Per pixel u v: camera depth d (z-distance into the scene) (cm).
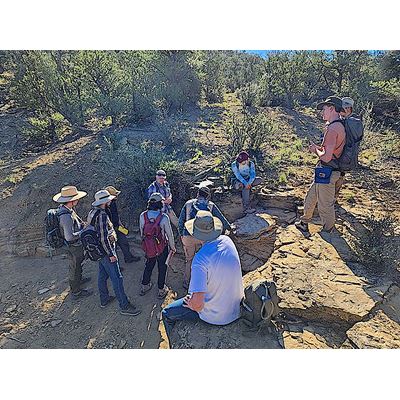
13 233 722
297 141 915
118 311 538
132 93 1104
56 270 661
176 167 742
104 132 1051
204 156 820
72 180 808
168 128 947
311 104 1394
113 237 502
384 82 1176
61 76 1151
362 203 650
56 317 546
